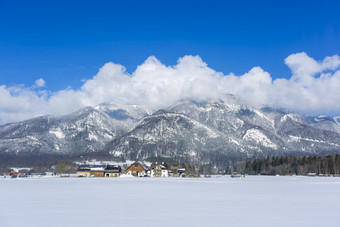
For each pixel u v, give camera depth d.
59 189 92.44
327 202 58.84
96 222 38.97
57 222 39.22
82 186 108.31
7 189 93.12
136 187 102.12
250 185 117.19
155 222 38.75
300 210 48.50
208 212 46.06
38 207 51.50
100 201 59.22
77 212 46.19
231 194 74.88
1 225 37.94
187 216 42.75
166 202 57.62
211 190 88.38
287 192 82.00
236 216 42.84
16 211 47.47
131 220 40.03
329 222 39.19
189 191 84.25
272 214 44.66
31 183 133.38
